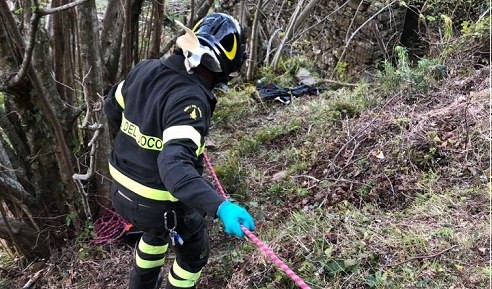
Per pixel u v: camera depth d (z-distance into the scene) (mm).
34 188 4023
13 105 3803
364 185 4086
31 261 4145
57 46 3873
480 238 3357
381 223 3635
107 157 4102
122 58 4344
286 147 5199
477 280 3049
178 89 2436
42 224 4090
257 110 6398
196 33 2613
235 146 5359
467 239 3336
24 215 4086
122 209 2717
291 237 3562
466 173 4047
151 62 2695
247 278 3355
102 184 4129
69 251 4051
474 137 4273
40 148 3912
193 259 2982
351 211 3816
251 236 2109
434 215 3650
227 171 4695
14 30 3227
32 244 4074
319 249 3404
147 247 3021
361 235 3510
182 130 2270
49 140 3887
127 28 4195
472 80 5215
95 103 3748
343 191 4102
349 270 3250
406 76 5570
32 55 3379
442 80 5535
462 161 4152
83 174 4051
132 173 2627
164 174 2182
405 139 4383
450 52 6090
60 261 4027
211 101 2516
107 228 4117
